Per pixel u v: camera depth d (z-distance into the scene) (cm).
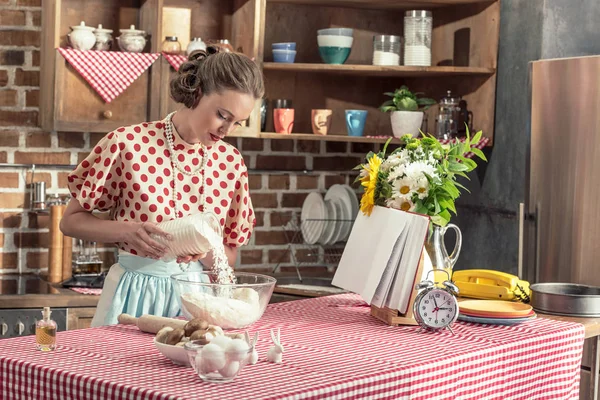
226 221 253
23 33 369
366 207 245
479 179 391
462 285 274
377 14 418
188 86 224
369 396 168
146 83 353
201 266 244
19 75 370
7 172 371
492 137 381
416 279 222
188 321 192
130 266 240
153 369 171
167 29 385
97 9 370
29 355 179
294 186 420
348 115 385
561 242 347
